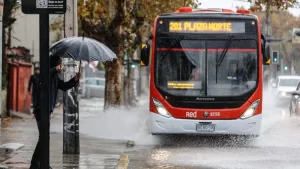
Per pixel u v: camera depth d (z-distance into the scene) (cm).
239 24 2419
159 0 4503
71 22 1992
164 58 2414
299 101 3450
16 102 4319
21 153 2064
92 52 1530
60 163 1833
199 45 2414
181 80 2398
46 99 1296
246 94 2389
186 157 2095
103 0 4009
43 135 1300
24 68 4456
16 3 3750
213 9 2634
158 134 2448
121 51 3869
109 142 2536
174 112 2384
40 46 1288
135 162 1972
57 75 1495
